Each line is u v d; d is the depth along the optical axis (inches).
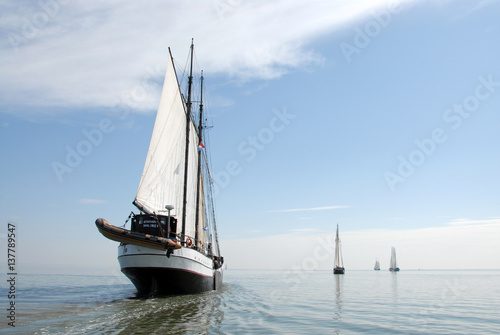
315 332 864.9
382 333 880.9
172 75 1630.2
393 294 2161.7
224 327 837.8
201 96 2060.8
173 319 876.6
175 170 1665.8
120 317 873.5
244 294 1739.7
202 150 2044.8
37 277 2743.6
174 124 1662.2
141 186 1437.0
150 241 1184.8
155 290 1275.8
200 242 1835.6
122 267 1279.5
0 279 2333.9
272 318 1036.5
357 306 1460.4
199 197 1946.4
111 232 1178.6
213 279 1720.0
